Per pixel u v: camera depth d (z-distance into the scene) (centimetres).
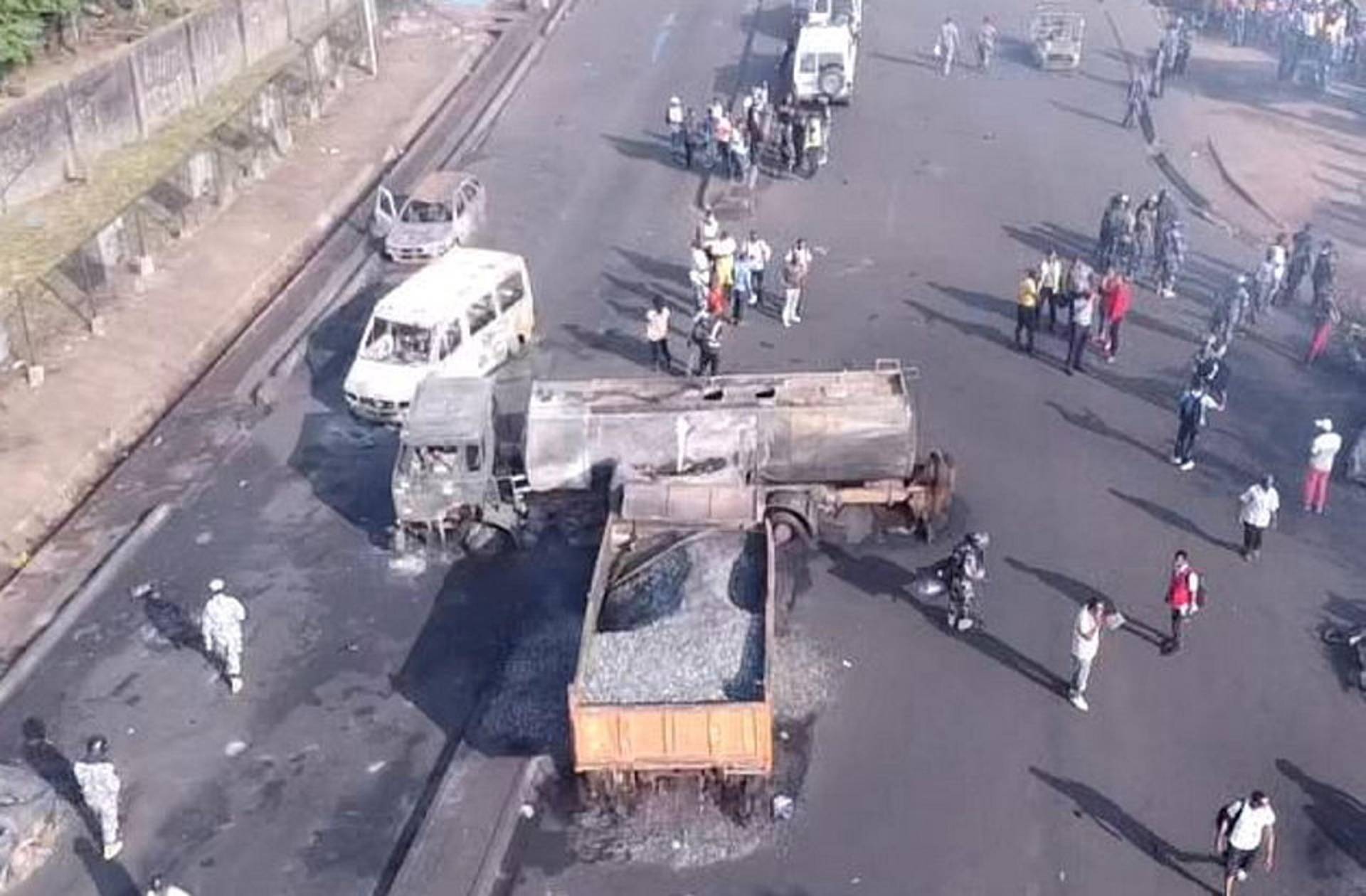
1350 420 3206
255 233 4259
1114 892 2072
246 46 5175
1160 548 2795
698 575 2480
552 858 2169
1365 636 2505
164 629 2703
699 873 2127
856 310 3706
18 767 2362
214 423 3356
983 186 4453
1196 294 3772
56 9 4466
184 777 2364
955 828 2188
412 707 2494
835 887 2094
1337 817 2194
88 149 4344
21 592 2830
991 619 2614
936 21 6053
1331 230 4119
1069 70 5466
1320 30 5306
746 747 2136
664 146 4797
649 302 3778
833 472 2834
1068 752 2320
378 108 5172
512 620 2686
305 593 2783
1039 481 3000
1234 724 2370
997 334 3578
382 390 3244
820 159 4547
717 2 6297
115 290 3853
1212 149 4703
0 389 3425
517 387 3375
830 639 2581
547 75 5500
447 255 3584
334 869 2186
